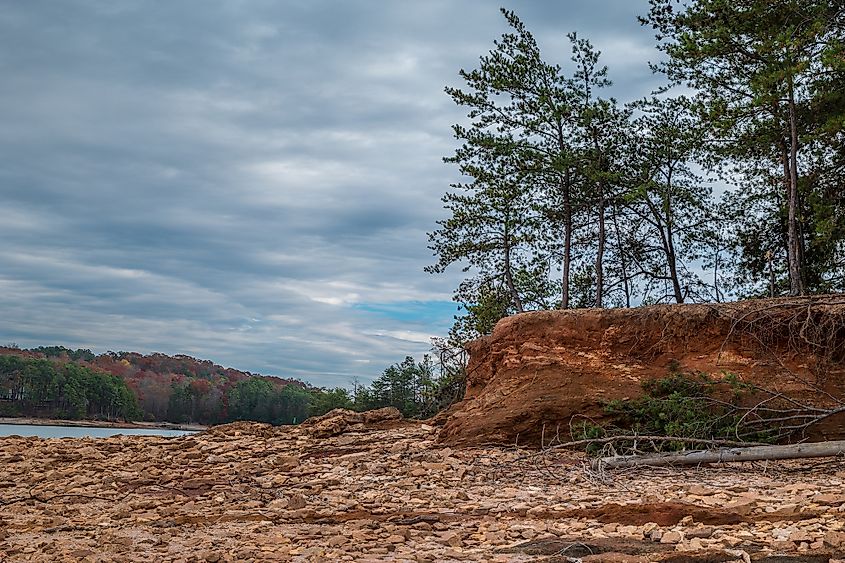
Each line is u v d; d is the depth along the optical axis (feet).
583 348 65.67
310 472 54.80
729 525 32.55
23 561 30.53
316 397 198.80
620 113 108.27
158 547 32.83
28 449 69.92
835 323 60.08
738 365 61.46
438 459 56.03
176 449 68.80
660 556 27.27
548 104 106.93
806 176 93.61
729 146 96.22
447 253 117.50
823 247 93.04
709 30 87.92
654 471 49.67
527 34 109.60
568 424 59.82
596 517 35.99
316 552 30.30
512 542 31.78
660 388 60.13
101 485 51.96
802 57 85.20
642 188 98.68
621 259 114.93
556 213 112.78
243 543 33.12
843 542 27.55
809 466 49.24
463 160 111.65
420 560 28.76
